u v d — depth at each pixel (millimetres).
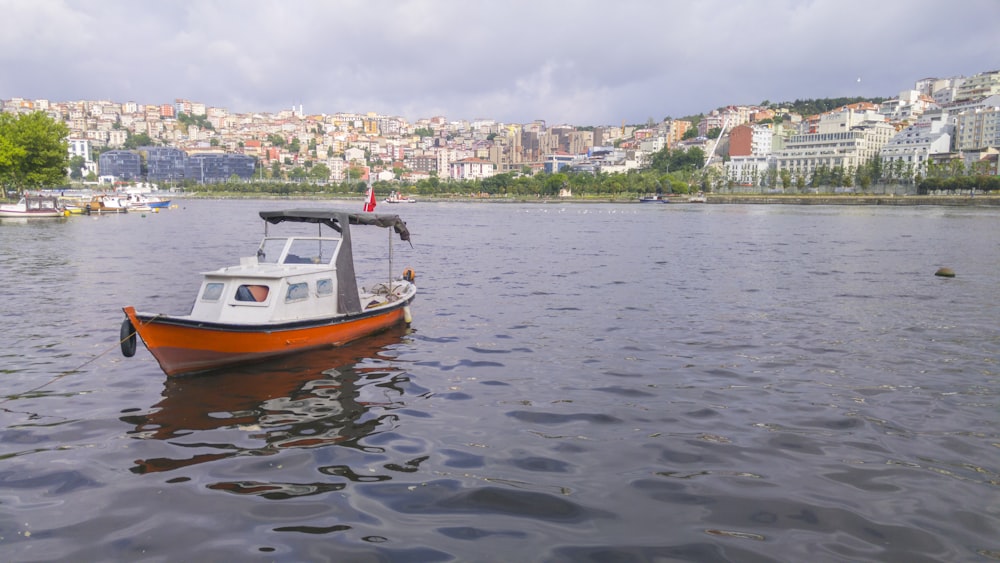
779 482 9438
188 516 8367
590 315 22344
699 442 10922
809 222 93375
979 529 8172
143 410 12320
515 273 34719
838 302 25234
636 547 7703
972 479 9586
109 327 19562
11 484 9242
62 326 19656
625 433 11312
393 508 8578
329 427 11508
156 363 15578
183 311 22234
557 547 7688
